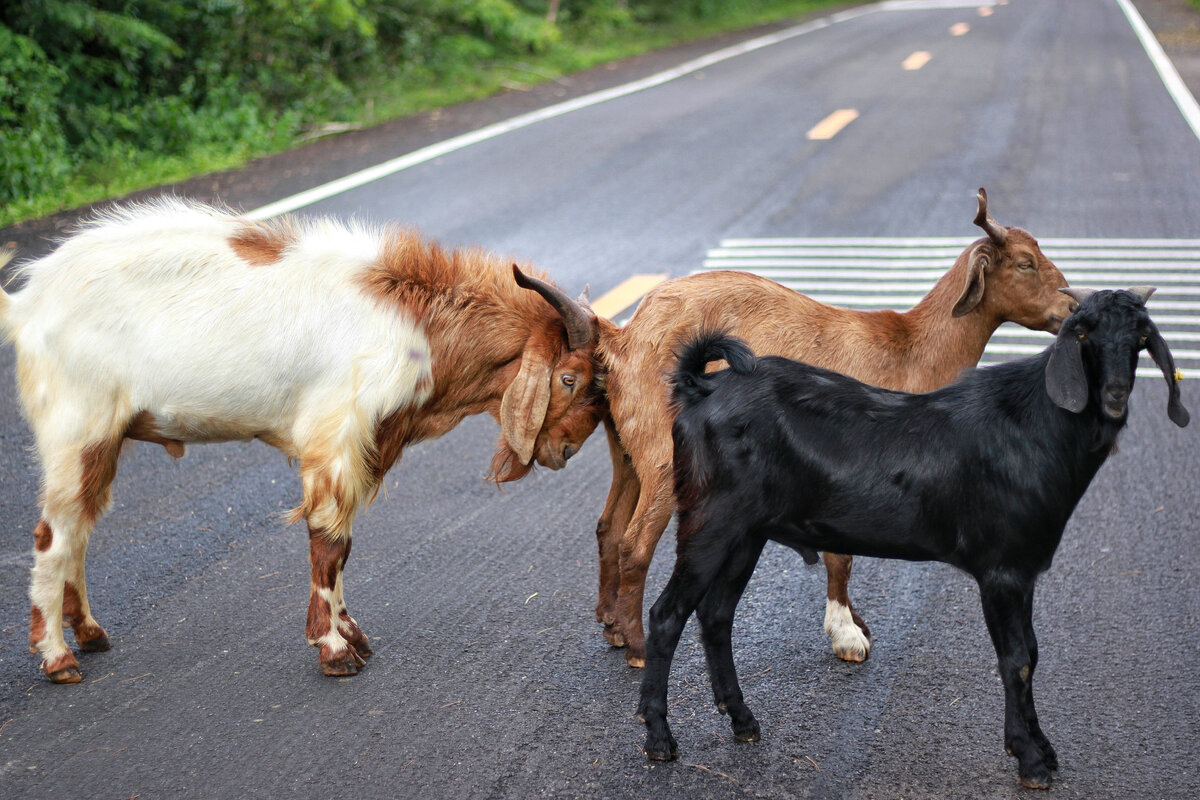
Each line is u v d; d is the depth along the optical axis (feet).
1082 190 43.11
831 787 14.78
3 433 25.30
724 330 17.02
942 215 40.88
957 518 14.65
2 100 45.42
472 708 16.44
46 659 16.87
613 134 53.83
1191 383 27.40
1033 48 76.89
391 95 60.70
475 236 38.63
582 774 15.01
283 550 21.09
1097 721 15.99
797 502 14.90
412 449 25.76
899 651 17.90
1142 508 22.00
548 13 80.64
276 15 56.54
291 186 43.98
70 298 16.66
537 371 17.28
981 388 14.94
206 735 15.76
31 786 14.65
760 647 18.11
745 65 73.82
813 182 45.52
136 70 51.29
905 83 65.21
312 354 16.90
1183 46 75.87
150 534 21.53
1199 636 17.90
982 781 14.87
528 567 20.53
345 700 16.62
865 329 18.06
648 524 17.06
